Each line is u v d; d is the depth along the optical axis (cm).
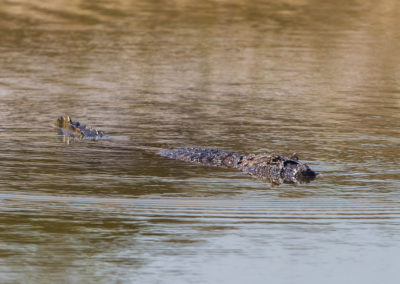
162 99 6200
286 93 6612
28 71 7375
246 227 3073
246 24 10581
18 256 2725
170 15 11081
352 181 3834
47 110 5638
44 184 3675
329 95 6562
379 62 8375
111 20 10669
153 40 9375
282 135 4938
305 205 3406
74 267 2628
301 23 10719
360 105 6119
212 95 6425
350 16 11288
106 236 2936
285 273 2630
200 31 10044
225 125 5225
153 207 3331
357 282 2566
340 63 8250
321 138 4859
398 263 2741
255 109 5847
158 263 2691
